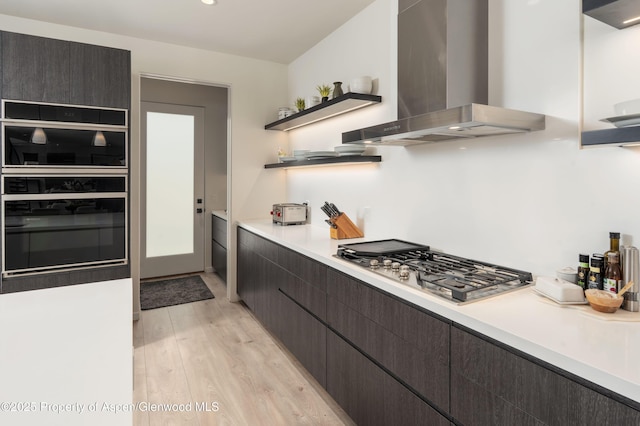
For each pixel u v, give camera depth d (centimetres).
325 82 341
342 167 313
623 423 86
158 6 285
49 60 276
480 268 179
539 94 164
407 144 231
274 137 414
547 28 161
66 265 287
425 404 145
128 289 157
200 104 511
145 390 234
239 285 392
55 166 280
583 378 93
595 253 144
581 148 147
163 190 494
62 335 107
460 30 182
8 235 268
